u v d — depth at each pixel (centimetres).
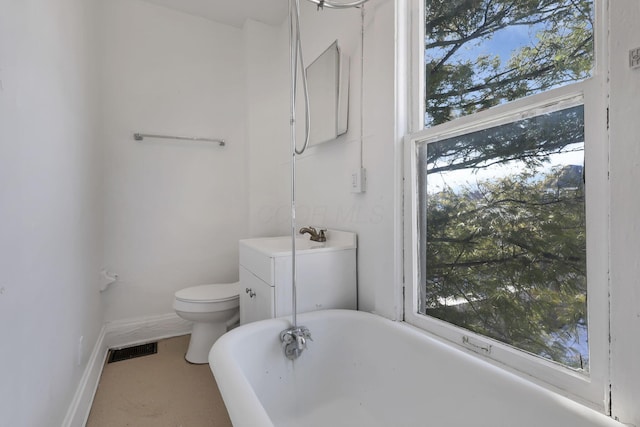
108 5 206
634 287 68
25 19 88
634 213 67
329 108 168
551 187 86
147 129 218
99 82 199
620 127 69
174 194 227
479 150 106
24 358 82
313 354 129
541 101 86
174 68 226
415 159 130
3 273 72
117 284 210
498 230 101
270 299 137
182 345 211
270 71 242
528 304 92
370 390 123
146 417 140
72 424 119
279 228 242
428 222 127
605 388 73
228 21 239
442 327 117
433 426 99
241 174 248
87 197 163
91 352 164
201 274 235
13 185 78
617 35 70
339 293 151
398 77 132
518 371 92
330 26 176
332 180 175
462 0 113
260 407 71
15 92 81
